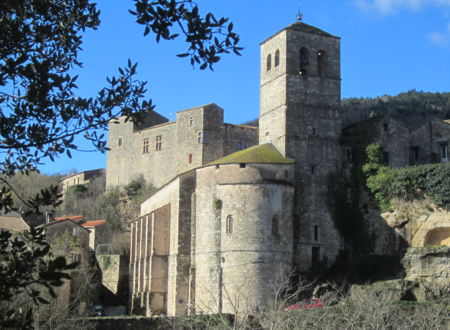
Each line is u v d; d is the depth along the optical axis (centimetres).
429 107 15400
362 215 6588
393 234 6209
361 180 6656
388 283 5628
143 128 11050
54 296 1188
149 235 7381
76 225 7169
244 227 6150
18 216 6950
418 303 5153
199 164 9925
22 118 1424
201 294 6391
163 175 10531
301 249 6425
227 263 6162
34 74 1402
